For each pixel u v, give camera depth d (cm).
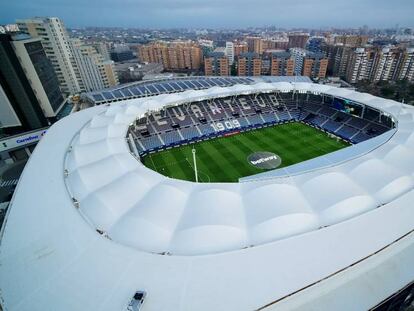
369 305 2266
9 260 2717
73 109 9338
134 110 6856
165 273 2462
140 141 7088
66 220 3184
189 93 8150
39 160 4641
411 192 3369
